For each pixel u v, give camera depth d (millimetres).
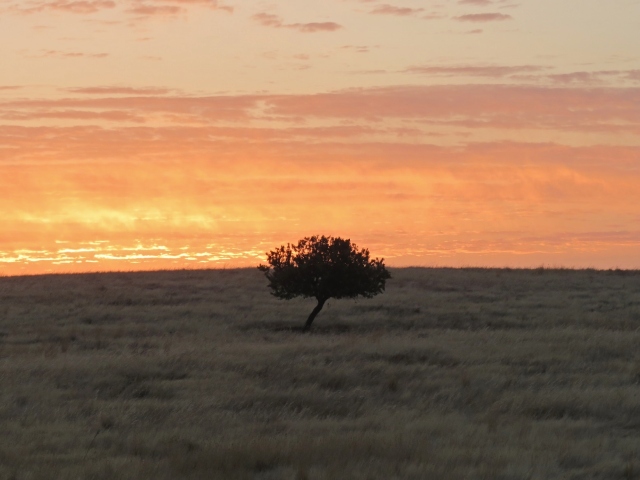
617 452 25328
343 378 39188
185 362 43312
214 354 46031
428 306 79688
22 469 22594
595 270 116812
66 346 52438
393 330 63406
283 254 67500
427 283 99250
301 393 35125
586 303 82062
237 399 34000
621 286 97375
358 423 29531
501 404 33125
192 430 28250
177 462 22938
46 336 59562
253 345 51094
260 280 103938
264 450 23953
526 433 27812
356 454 23938
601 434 28172
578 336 55188
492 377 39156
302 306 80562
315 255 66188
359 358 45469
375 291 66688
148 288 96062
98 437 27047
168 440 26234
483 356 46219
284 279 65812
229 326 67250
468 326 66562
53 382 38188
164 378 40062
